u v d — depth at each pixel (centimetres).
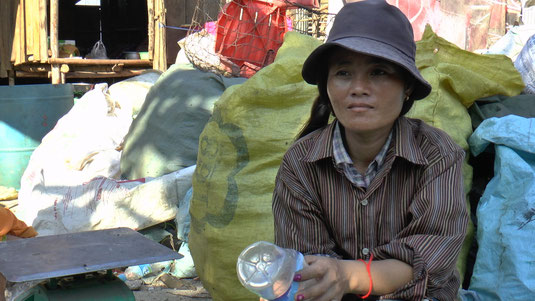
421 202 173
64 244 240
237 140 321
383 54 158
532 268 285
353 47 158
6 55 880
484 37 743
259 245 158
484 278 299
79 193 440
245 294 311
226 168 323
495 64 361
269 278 154
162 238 438
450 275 177
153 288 385
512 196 301
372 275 166
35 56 823
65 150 536
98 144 547
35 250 231
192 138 473
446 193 172
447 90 340
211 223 319
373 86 165
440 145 178
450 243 170
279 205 192
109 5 1357
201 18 893
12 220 338
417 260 167
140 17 1333
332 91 170
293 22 630
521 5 772
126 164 511
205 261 323
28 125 663
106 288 231
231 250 312
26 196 507
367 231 182
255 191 317
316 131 194
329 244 187
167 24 903
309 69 178
